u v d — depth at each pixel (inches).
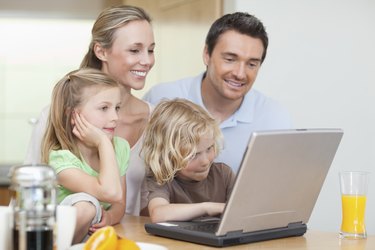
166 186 91.7
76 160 86.5
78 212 75.3
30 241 52.2
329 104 142.9
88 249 57.7
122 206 88.6
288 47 141.0
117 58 103.3
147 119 108.0
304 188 76.3
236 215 70.6
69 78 88.7
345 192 78.1
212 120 90.7
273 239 75.9
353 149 144.4
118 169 85.1
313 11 141.2
